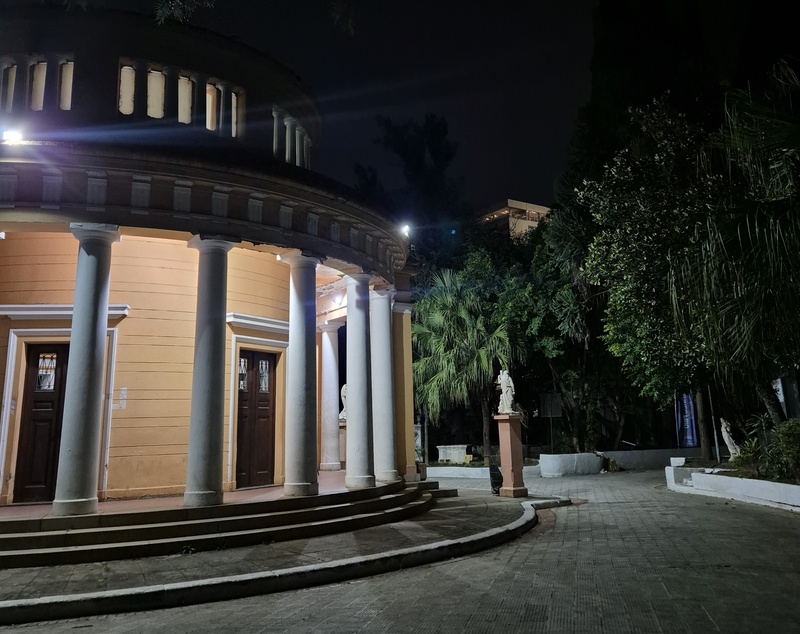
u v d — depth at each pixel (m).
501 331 23.22
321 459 17.66
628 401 27.34
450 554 8.55
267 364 13.77
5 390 10.89
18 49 10.26
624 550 8.70
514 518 11.22
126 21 10.53
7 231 9.82
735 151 8.59
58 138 9.84
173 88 10.95
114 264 11.58
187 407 11.70
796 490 12.49
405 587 6.88
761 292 6.30
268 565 7.51
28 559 7.68
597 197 15.37
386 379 13.93
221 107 11.59
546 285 24.28
